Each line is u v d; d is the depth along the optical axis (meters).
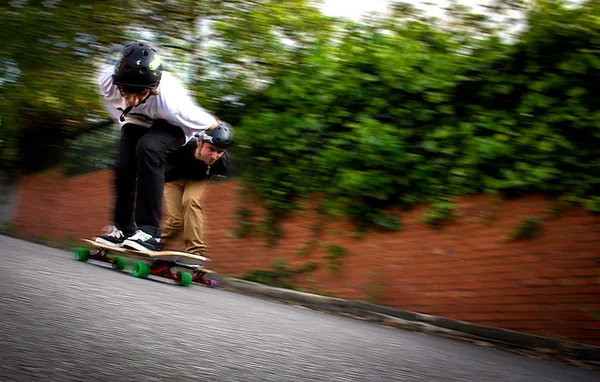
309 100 7.20
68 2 9.11
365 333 3.98
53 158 12.19
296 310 5.20
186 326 2.71
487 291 5.44
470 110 6.10
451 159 6.00
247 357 2.23
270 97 7.86
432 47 6.70
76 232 11.27
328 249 6.76
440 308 5.75
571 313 4.89
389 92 6.62
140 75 4.67
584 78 5.45
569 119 5.30
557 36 5.63
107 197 10.55
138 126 5.39
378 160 6.29
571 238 5.01
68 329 2.12
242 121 7.85
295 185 7.16
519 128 5.68
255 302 5.23
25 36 9.30
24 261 4.20
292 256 7.15
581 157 5.21
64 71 9.70
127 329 2.35
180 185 6.43
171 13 8.95
